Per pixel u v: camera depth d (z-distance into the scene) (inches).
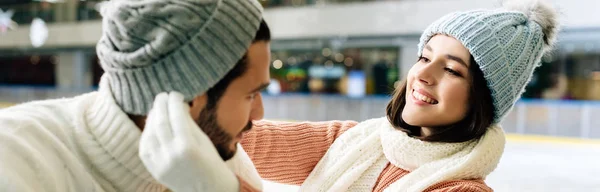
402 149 44.0
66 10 610.9
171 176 22.3
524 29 42.7
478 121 41.8
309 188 48.2
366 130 50.9
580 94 404.8
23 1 634.2
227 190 23.6
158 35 24.8
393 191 41.6
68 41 602.5
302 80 573.6
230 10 25.8
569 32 349.4
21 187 24.0
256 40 27.7
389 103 48.6
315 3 477.1
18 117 27.4
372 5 439.8
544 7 45.2
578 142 253.0
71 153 27.4
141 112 26.3
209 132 27.0
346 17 451.5
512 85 42.1
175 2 25.2
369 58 517.7
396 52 498.6
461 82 41.3
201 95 26.2
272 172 50.5
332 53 543.5
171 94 25.0
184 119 23.2
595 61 398.3
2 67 764.0
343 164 47.6
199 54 25.2
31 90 538.6
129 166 26.7
